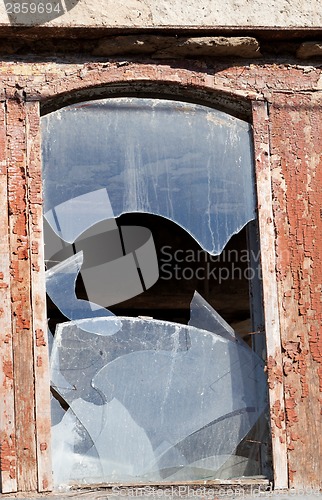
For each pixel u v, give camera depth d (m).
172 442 7.05
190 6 7.40
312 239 7.31
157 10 7.36
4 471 6.67
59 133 7.30
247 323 9.88
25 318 6.90
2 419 6.75
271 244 7.27
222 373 7.20
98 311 7.17
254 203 7.38
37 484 6.70
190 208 7.34
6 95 7.21
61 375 7.00
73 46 7.37
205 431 7.10
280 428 7.02
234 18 7.42
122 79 7.31
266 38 7.54
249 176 7.42
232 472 7.07
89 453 6.94
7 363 6.82
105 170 7.30
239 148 7.46
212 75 7.44
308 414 7.06
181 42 7.36
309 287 7.24
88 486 6.80
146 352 7.15
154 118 7.43
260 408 7.16
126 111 7.41
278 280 7.22
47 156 7.25
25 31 7.23
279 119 7.48
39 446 6.74
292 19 7.48
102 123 7.37
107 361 7.09
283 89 7.52
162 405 7.09
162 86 7.41
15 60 7.30
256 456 7.12
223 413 7.13
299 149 7.45
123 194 7.29
